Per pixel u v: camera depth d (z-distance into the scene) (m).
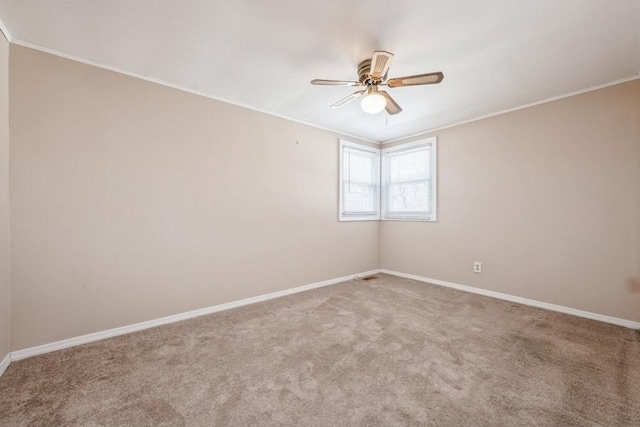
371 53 2.24
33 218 2.11
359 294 3.64
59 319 2.21
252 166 3.34
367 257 4.73
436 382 1.76
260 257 3.41
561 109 2.97
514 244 3.32
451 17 1.83
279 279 3.59
